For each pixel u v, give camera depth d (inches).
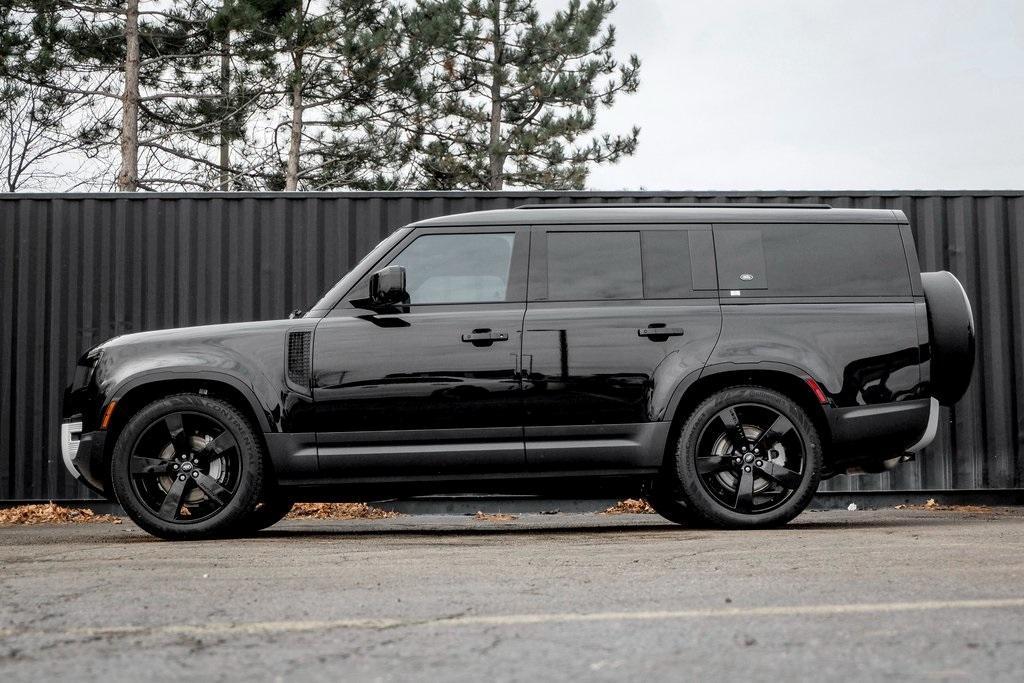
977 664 118.8
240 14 921.5
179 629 143.9
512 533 297.3
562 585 178.5
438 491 279.9
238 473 274.5
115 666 122.4
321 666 121.1
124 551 244.4
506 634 137.8
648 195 400.8
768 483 279.6
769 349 276.8
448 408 273.7
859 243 286.4
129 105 987.9
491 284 281.1
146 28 1020.5
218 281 404.8
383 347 274.8
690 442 274.2
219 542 266.2
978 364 403.2
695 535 262.2
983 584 173.8
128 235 406.0
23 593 177.2
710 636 135.0
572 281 281.0
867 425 277.1
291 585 182.4
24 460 400.5
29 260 405.4
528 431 273.7
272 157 1162.6
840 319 280.2
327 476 274.5
